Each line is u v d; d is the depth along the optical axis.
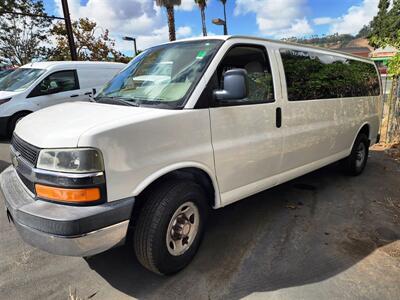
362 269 2.86
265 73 3.38
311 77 4.01
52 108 3.09
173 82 2.90
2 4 18.56
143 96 2.91
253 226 3.65
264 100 3.31
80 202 2.11
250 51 3.28
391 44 7.39
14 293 2.54
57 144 2.17
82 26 21.73
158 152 2.45
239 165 3.10
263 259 3.01
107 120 2.33
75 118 2.48
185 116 2.60
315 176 5.50
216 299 2.49
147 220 2.49
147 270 2.84
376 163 6.41
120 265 2.91
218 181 2.95
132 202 2.30
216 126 2.84
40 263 2.93
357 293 2.55
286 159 3.69
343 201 4.41
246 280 2.71
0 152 6.67
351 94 4.88
